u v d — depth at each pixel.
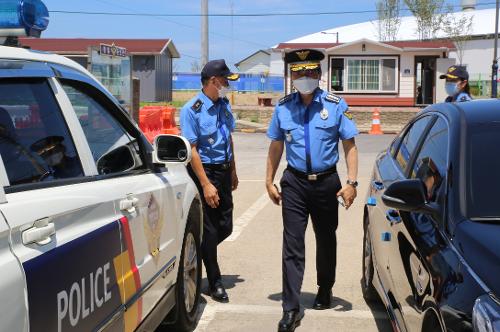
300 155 4.47
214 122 4.98
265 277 5.78
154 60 36.47
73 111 2.99
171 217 4.01
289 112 4.52
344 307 5.00
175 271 4.12
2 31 2.79
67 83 3.08
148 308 3.50
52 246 2.34
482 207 3.08
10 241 2.10
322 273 4.84
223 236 5.23
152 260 3.55
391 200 3.26
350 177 4.55
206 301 5.17
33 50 2.93
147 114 16.17
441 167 3.48
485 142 3.43
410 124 4.85
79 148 2.94
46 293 2.25
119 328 3.00
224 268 6.07
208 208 5.07
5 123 2.49
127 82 14.35
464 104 4.00
